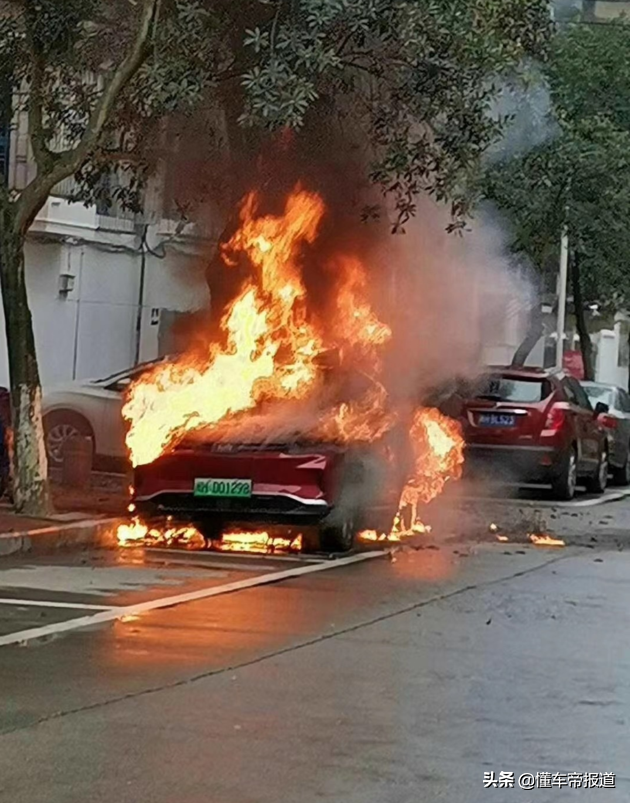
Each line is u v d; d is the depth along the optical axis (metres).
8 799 6.01
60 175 13.95
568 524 17.52
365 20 13.65
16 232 14.10
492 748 6.98
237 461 13.17
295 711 7.57
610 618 10.67
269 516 13.18
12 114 16.73
